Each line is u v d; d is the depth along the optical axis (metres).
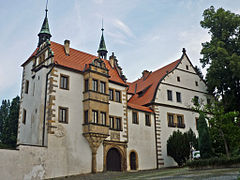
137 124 34.62
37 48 35.25
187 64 43.62
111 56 38.00
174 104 39.53
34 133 28.64
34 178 24.08
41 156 25.03
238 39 40.53
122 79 35.31
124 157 31.77
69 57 31.81
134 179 22.11
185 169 27.08
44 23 36.22
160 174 24.42
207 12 43.31
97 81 30.52
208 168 23.23
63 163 26.34
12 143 42.34
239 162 22.00
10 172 22.80
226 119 26.59
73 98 29.09
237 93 40.75
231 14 41.44
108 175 27.31
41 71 29.72
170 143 35.66
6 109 61.28
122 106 33.69
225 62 39.28
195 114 41.50
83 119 29.12
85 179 25.09
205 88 44.34
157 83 40.00
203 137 25.53
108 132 29.69
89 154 28.48
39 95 29.08
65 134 27.33
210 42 42.22
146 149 34.41
